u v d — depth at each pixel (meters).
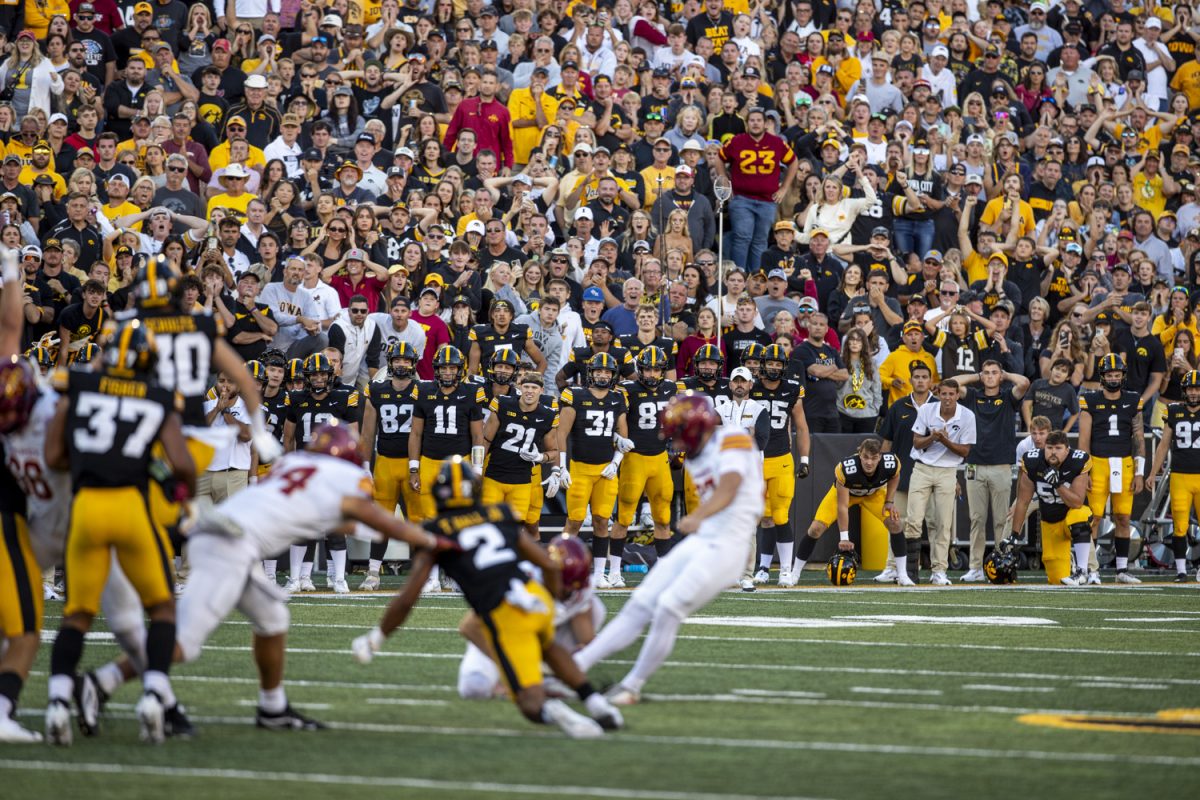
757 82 70.69
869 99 75.75
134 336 21.94
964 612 42.56
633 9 76.50
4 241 51.50
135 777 19.31
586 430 49.16
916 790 18.70
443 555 22.72
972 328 60.62
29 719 23.78
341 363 52.69
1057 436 53.00
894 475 52.06
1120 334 63.06
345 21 71.81
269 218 58.44
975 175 71.69
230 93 66.69
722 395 52.06
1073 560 53.91
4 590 22.23
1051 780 19.38
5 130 59.78
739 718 24.20
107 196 58.41
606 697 25.81
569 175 63.88
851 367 58.38
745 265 66.69
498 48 73.06
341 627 36.81
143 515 21.64
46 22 67.50
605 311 58.19
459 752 21.11
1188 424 55.19
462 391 48.56
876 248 64.31
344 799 18.06
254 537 22.45
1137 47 86.81
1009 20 87.38
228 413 48.41
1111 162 78.19
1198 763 20.62
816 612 42.06
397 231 58.53
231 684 27.62
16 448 22.33
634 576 55.12
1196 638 36.31
